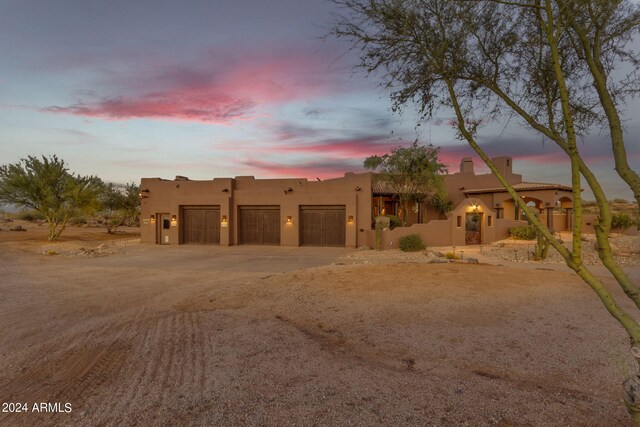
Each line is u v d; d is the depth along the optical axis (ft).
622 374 14.99
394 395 13.33
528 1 11.72
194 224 89.76
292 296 29.68
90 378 15.37
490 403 12.62
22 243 83.66
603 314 23.65
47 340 20.42
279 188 84.64
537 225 8.79
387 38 12.26
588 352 17.40
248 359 16.97
